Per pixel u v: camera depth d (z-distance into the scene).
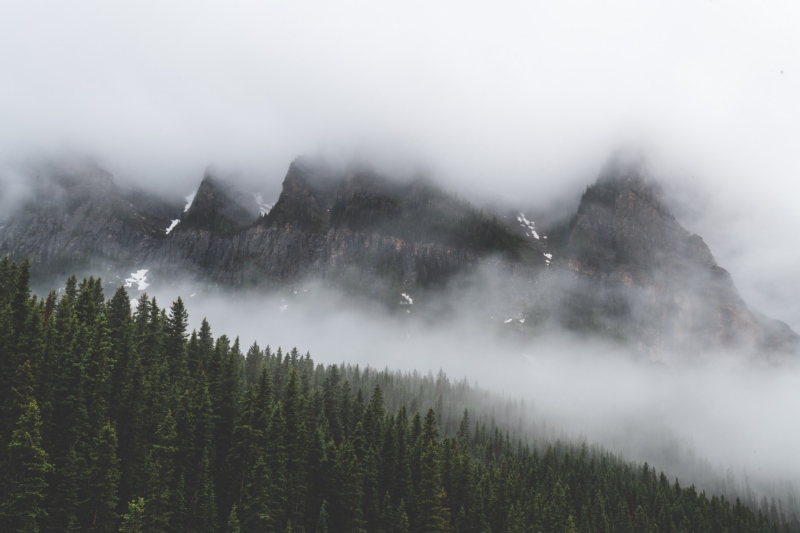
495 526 100.75
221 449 82.25
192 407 78.56
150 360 91.50
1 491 52.38
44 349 67.88
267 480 73.44
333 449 88.69
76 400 65.56
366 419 106.69
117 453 67.88
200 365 94.81
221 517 72.62
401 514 85.06
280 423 82.62
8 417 59.19
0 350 64.62
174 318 100.88
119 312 98.31
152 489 63.53
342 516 83.00
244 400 85.19
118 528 62.69
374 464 91.31
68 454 60.09
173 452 72.94
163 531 62.69
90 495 59.16
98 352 71.62
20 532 51.78
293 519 78.31
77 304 87.56
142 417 71.94
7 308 71.44
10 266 90.50
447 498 99.31
